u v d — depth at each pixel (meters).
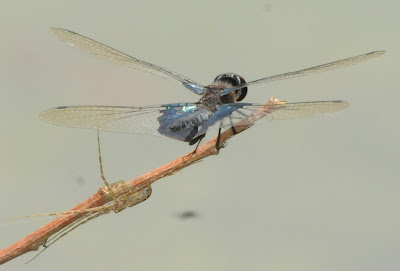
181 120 0.79
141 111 0.79
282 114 0.79
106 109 0.79
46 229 0.79
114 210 0.79
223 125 0.79
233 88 0.80
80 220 0.79
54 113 0.79
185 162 0.79
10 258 0.79
